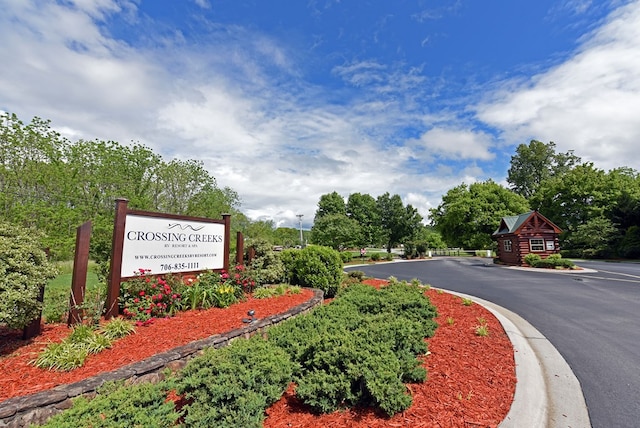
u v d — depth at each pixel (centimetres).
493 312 625
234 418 214
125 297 495
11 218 1237
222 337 388
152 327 438
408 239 4784
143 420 199
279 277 838
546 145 4319
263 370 258
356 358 281
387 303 516
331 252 855
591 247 2516
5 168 1260
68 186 1420
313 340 311
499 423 237
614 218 2614
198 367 257
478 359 369
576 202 3083
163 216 578
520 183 4478
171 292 515
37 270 372
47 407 237
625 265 1805
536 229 1978
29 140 1323
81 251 456
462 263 2341
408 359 312
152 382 299
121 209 505
